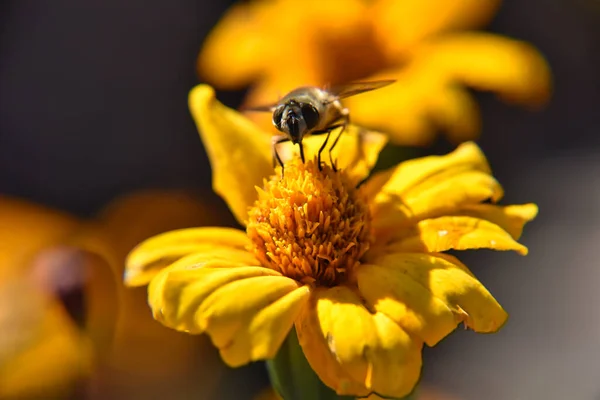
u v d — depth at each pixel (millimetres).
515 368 300
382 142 211
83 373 269
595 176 335
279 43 283
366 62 279
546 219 329
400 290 191
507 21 370
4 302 265
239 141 211
